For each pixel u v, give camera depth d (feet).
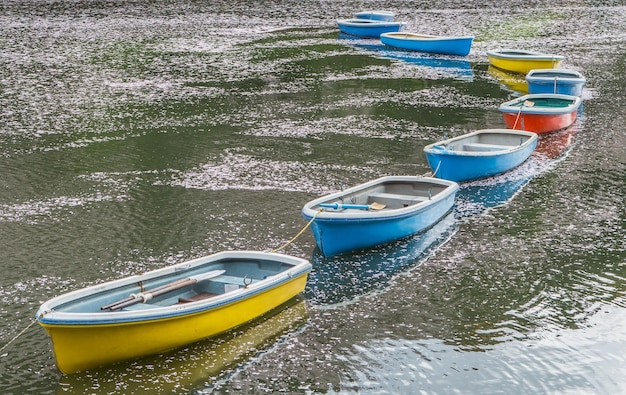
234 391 37.47
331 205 52.49
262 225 57.77
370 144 78.74
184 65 118.01
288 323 43.70
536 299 46.93
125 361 38.52
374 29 147.23
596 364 40.06
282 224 57.98
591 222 58.95
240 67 117.39
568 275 50.08
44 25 155.12
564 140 81.25
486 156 66.80
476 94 102.73
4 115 88.48
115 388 37.01
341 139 80.43
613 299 46.91
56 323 34.88
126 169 70.33
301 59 124.67
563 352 41.14
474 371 39.50
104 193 64.08
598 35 149.89
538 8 190.60
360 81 109.19
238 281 43.80
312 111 91.91
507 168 69.92
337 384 38.24
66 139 79.56
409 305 46.24
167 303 41.60
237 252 45.62
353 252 53.16
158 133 82.02
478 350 41.39
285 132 82.74
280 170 70.33
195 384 37.78
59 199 62.69
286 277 43.62
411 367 39.81
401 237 54.85
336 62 122.93
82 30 149.69
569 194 65.16
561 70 102.89
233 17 170.60
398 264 51.62
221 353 40.27
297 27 158.81
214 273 44.11
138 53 126.93
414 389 37.96
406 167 71.41
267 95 99.76
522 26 161.17
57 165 71.20
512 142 73.87
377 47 137.90
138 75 110.83
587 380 38.73
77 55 124.47
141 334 37.83
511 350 41.37
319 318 44.45
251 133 82.23
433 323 44.16
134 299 39.60
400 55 130.41
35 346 40.98
